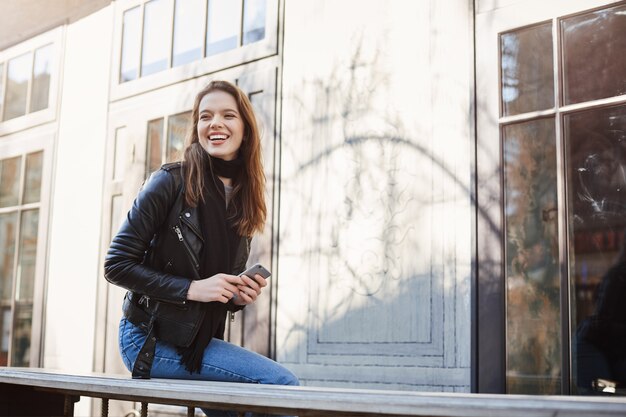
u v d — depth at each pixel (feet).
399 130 11.60
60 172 16.83
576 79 9.95
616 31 9.68
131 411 13.96
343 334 11.79
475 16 10.99
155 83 15.21
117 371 14.97
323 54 12.71
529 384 9.89
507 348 10.14
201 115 7.28
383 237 11.56
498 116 10.56
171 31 15.12
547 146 10.12
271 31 13.48
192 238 6.77
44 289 16.61
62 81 17.16
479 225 10.57
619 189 9.49
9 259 17.42
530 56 10.41
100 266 15.62
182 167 6.88
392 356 11.19
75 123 16.70
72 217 16.39
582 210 9.75
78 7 17.06
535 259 10.07
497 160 10.49
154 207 6.64
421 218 11.18
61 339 16.08
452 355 10.59
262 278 6.72
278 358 12.52
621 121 9.56
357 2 12.37
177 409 13.44
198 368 6.66
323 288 12.16
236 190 7.33
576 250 9.73
